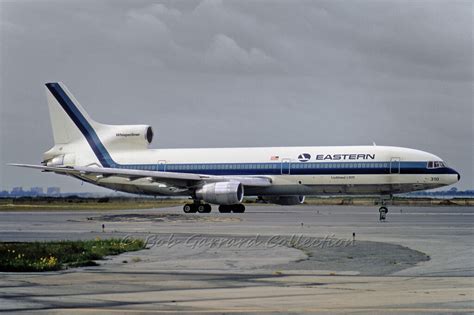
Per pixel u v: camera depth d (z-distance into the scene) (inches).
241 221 5713.6
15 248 2997.0
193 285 2119.8
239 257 2915.8
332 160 6850.4
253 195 7278.5
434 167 6663.4
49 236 4138.8
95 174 7214.6
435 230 4530.0
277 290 2009.1
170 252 3137.3
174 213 7470.5
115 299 1852.9
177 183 7145.7
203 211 7514.8
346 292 1963.6
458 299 1831.9
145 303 1788.9
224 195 6653.5
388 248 3245.6
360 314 1628.9
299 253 3056.1
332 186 6884.8
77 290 2018.9
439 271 2442.2
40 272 2481.5
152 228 4805.6
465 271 2438.5
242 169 7160.4
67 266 2630.4
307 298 1861.5
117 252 3107.8
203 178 6934.1
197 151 7485.2
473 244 3444.9
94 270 2517.2
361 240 3698.3
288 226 4950.8
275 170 7022.6
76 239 3873.0
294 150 7081.7
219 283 2161.7
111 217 6569.9
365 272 2423.7
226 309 1697.8
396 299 1834.4
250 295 1916.8
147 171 6983.3
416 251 3107.8
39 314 1626.5
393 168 6692.9
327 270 2485.2
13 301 1822.1
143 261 2790.4
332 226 4963.1
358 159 6776.6
